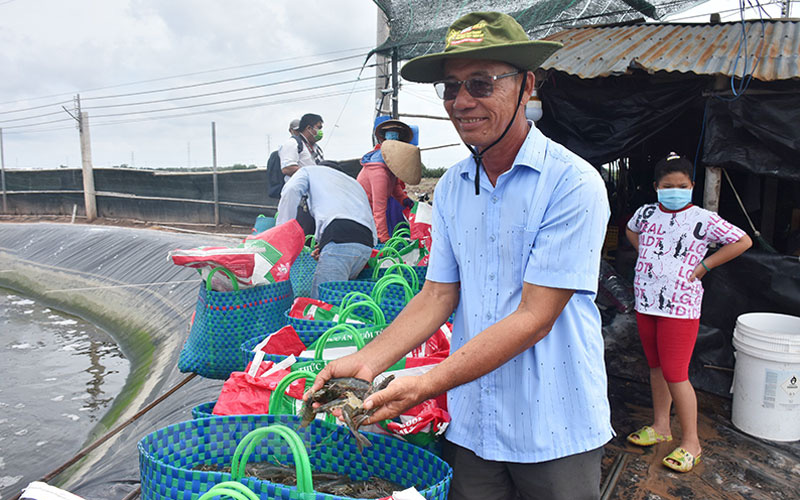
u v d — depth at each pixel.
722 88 4.16
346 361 1.63
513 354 1.50
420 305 1.86
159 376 7.06
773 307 4.15
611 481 3.10
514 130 1.62
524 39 1.58
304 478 1.42
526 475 1.69
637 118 4.62
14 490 5.41
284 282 3.30
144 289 10.99
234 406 2.01
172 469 1.50
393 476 1.78
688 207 3.26
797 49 4.26
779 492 3.02
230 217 14.73
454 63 1.57
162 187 16.16
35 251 15.52
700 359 4.40
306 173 4.34
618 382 4.49
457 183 1.80
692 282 3.18
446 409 2.00
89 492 4.02
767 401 3.53
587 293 1.68
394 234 5.24
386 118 6.55
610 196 8.73
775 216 5.80
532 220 1.60
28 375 8.61
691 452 3.25
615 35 5.30
